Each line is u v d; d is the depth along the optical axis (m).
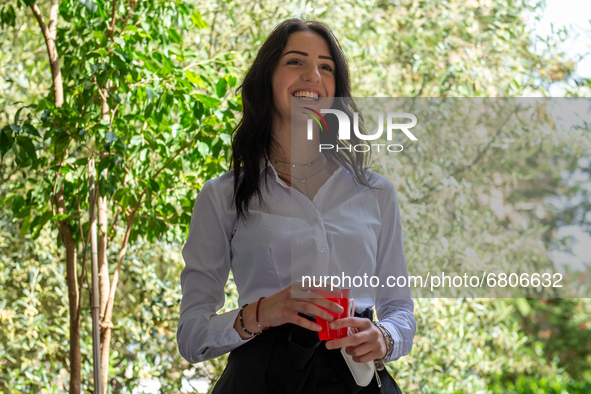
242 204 1.33
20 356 3.56
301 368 1.20
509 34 3.78
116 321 3.53
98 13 2.46
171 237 2.77
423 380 3.56
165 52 2.48
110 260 3.46
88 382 3.33
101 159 2.12
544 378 5.23
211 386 3.57
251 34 3.67
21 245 3.45
